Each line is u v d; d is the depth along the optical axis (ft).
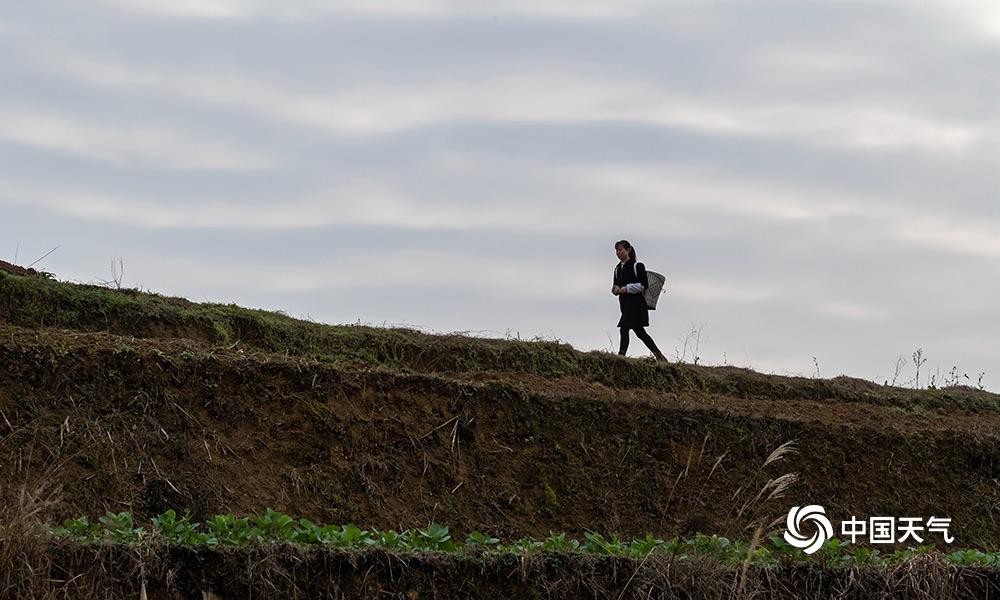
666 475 120.37
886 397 171.94
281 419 106.01
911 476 132.98
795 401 158.30
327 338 141.28
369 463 106.73
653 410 125.90
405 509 105.19
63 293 125.70
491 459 113.50
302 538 74.84
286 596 69.77
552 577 75.92
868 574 81.71
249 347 132.05
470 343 150.10
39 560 64.54
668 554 79.20
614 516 114.11
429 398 114.83
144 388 101.04
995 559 90.22
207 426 102.01
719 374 164.66
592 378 151.12
